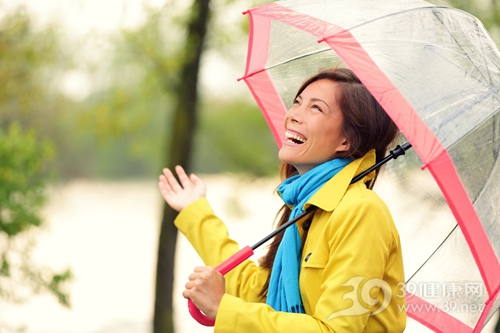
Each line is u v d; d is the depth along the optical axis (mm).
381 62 3746
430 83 3795
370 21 3902
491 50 4281
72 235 20719
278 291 4180
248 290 4699
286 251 4137
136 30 10570
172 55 11273
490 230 3916
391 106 3594
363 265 3682
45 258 16750
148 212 25281
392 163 4777
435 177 3459
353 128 4148
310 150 4207
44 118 12445
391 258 3959
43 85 11305
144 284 16344
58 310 14039
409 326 7562
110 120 11688
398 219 4766
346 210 3842
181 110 11320
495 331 9555
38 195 9961
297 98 4359
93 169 17391
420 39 3943
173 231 11500
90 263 17609
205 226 4879
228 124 13219
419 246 4684
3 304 10688
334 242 3826
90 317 13750
